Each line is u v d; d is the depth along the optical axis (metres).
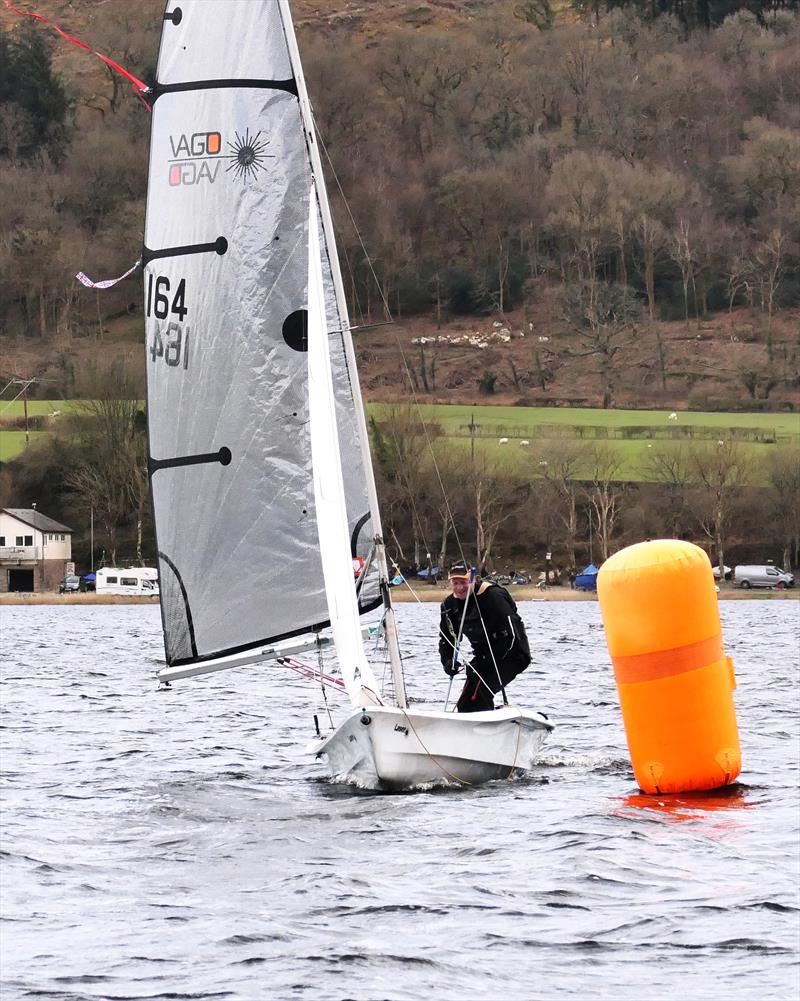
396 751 46.31
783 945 29.39
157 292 51.50
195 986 27.19
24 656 133.62
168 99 51.25
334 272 48.81
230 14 50.81
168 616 51.34
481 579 49.28
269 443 50.53
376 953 29.09
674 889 34.12
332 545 46.22
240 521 50.66
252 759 57.22
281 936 30.36
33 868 36.88
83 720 72.50
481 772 48.25
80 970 28.19
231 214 50.75
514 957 28.86
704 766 46.06
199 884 35.19
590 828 40.91
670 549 46.03
